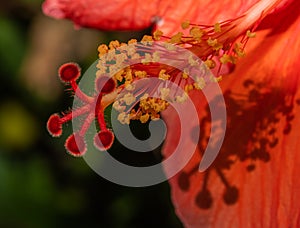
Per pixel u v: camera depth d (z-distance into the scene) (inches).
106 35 9.0
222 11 6.9
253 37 6.8
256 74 7.0
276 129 6.8
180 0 7.0
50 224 8.9
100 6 7.1
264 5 6.8
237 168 6.9
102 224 9.0
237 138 6.9
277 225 6.7
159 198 8.9
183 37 6.7
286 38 6.9
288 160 6.8
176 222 8.9
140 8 7.0
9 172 9.0
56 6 7.1
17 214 8.8
